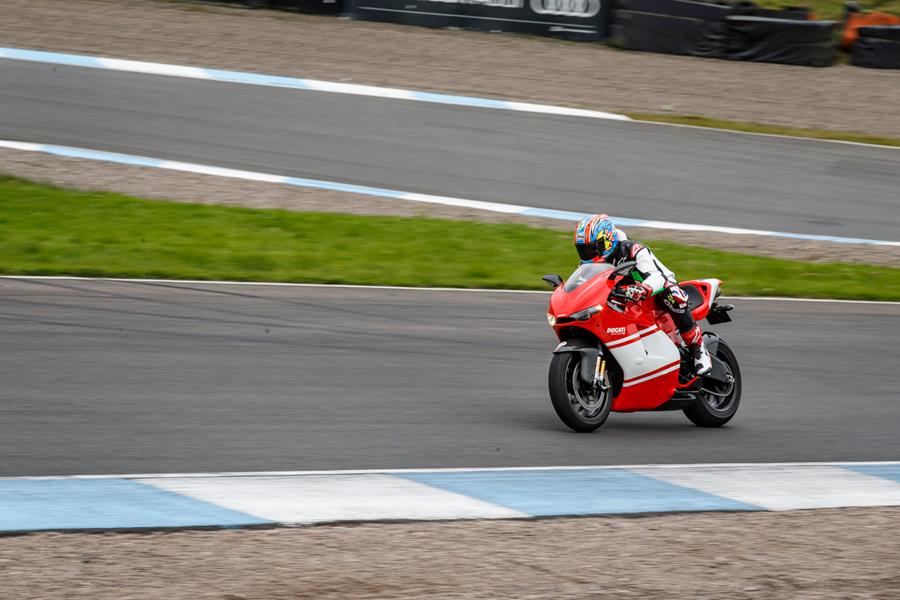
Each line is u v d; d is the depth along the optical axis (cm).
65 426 2716
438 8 10506
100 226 5419
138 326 3922
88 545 1905
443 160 7150
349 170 6819
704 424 3130
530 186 6781
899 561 2017
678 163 7481
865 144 8344
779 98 9331
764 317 4741
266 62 9075
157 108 7712
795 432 3088
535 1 10431
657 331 2991
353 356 3691
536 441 2820
